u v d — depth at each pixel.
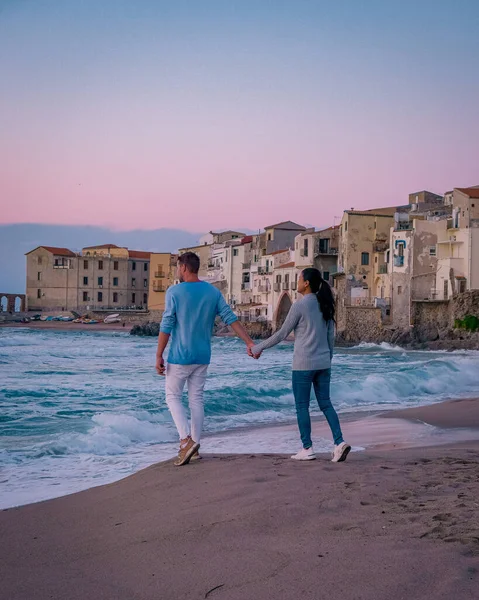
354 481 6.86
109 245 159.62
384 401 21.47
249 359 49.59
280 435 13.39
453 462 8.49
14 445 11.59
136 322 136.50
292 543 4.66
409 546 4.43
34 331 117.31
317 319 8.39
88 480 8.45
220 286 118.69
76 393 21.12
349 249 84.94
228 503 6.00
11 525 5.84
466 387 26.62
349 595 3.69
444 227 77.56
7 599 3.93
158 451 11.12
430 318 76.44
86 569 4.45
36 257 149.12
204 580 4.07
